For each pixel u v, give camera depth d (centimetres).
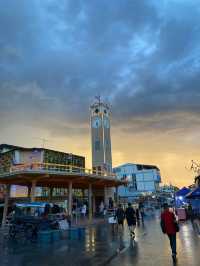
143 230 2034
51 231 1628
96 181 3431
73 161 5497
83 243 1457
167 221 998
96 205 4422
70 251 1220
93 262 963
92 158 5394
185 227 2064
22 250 1307
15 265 972
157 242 1403
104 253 1130
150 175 8144
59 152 5244
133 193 7794
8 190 3017
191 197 2306
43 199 4600
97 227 2395
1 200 3838
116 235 1766
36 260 1048
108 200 4328
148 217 3544
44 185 3669
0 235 2017
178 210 2686
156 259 965
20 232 1819
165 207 1030
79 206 3975
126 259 987
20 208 2217
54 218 2064
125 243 1398
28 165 2606
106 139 5506
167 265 862
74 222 2798
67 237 1716
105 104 5819
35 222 1762
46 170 2570
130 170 8494
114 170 8675
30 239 1675
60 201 4616
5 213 2853
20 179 2898
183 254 1041
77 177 2970
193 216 2638
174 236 981
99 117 5603
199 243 1302
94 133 5541
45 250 1277
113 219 2275
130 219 1586
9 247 1427
